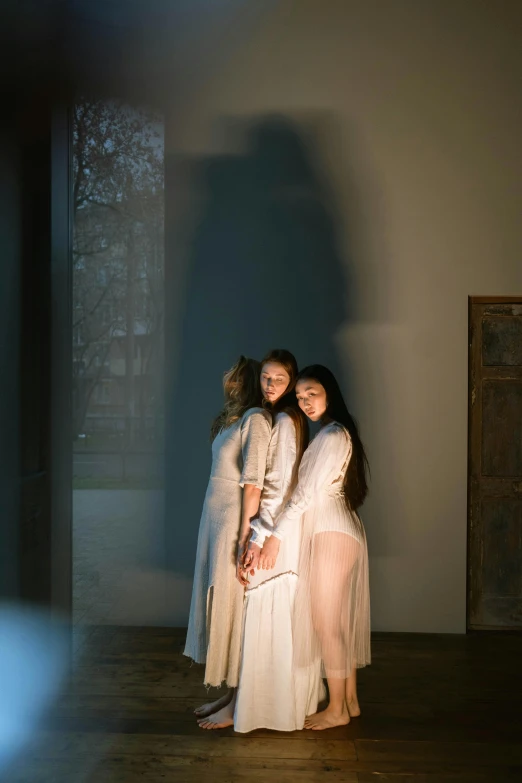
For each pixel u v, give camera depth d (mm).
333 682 2777
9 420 2871
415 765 2496
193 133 3930
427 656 3559
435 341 3869
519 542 3938
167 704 2980
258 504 2715
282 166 3910
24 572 2990
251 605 2691
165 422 3973
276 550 2627
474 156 3840
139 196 9547
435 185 3855
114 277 13148
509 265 3846
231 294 3941
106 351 14047
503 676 3318
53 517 3236
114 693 3090
